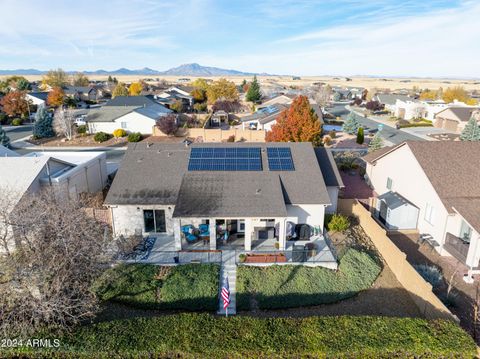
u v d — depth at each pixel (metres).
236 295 17.70
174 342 12.72
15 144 54.88
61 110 60.00
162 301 17.11
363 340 12.88
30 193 22.59
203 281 18.42
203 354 12.34
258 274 19.28
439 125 70.06
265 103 86.44
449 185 23.12
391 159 29.34
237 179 23.47
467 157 25.39
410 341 12.84
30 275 14.17
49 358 12.63
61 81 143.25
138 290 17.83
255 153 26.06
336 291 18.19
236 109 87.38
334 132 59.09
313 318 14.16
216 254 21.30
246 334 13.15
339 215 25.52
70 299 14.38
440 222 22.58
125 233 23.61
